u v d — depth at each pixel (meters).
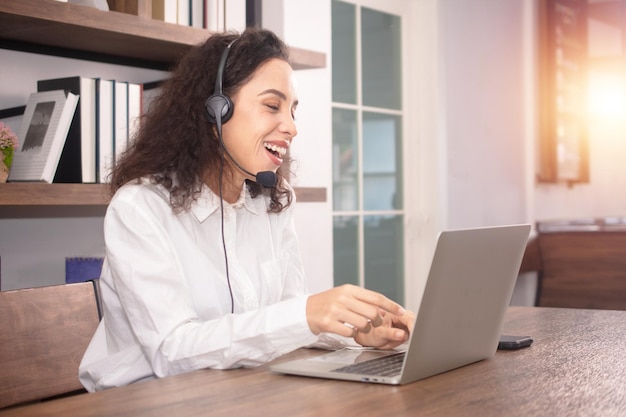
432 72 3.78
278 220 1.64
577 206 5.19
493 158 4.25
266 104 1.41
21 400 1.33
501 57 4.35
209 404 0.92
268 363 1.21
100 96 1.99
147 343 1.23
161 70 2.44
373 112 3.62
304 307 1.14
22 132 1.98
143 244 1.28
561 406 0.90
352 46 3.50
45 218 2.18
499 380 1.05
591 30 5.46
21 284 2.12
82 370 1.38
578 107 4.97
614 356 1.22
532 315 1.71
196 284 1.40
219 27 2.27
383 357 1.20
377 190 3.64
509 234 1.18
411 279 3.82
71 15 1.84
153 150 1.43
